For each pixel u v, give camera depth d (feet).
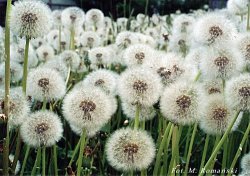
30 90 1.31
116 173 1.61
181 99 1.09
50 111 1.26
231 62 1.33
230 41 1.44
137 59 1.57
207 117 1.24
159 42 3.10
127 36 2.48
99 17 3.03
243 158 1.29
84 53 2.59
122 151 1.02
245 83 1.17
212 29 1.43
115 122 1.82
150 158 1.04
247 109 1.16
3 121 1.13
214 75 1.35
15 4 1.29
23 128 1.16
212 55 1.35
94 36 2.76
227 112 1.24
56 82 1.29
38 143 1.15
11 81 2.00
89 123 1.10
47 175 1.55
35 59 2.26
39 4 1.29
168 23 3.49
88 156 1.41
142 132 1.07
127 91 1.11
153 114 1.30
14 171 1.25
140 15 3.89
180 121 1.10
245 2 1.96
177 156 1.23
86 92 1.14
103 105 1.11
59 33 2.82
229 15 2.38
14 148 1.53
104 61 2.32
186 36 2.32
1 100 1.18
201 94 1.13
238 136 1.65
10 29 1.26
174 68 1.31
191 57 1.63
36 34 1.26
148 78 1.13
